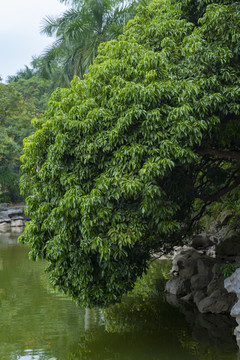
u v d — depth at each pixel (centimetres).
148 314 1129
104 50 1036
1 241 3028
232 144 1033
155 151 786
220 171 1170
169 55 924
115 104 817
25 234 922
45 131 923
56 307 1211
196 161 945
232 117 938
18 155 4450
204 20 878
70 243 868
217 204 2009
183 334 950
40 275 1720
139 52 870
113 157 838
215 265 1273
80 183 848
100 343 901
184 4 980
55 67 2992
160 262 1977
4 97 3566
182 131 778
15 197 4894
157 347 868
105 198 816
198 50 855
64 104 910
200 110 827
